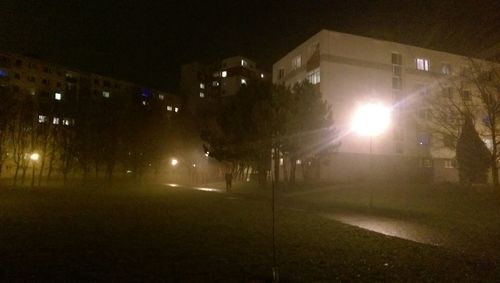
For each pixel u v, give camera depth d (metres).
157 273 8.16
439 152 50.06
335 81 45.75
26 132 37.47
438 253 10.86
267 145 34.12
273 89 36.75
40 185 37.06
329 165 43.16
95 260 9.11
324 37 46.00
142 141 44.16
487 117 30.33
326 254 10.33
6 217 15.74
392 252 10.77
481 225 16.61
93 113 41.31
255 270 8.59
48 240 11.29
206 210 19.75
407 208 22.47
